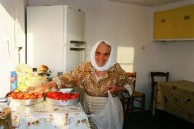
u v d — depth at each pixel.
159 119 4.04
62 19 2.79
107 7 4.05
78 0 3.72
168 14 4.07
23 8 2.79
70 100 1.75
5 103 1.64
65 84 2.08
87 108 1.99
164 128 3.63
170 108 3.68
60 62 2.84
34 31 2.90
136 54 4.48
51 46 2.86
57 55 2.85
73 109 1.66
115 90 1.92
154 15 4.44
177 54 4.32
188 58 4.08
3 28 1.95
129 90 2.04
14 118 1.49
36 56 2.92
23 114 1.51
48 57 2.88
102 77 1.95
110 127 1.89
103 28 4.05
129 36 4.36
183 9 3.75
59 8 2.79
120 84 2.02
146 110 4.57
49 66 2.89
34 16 2.88
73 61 3.06
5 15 2.00
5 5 1.99
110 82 1.96
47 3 3.41
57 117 1.54
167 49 4.56
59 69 2.85
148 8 4.52
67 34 2.82
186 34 3.72
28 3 3.18
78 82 2.07
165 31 4.16
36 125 1.52
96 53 1.95
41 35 2.88
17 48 2.45
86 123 1.59
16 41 2.40
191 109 3.27
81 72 2.04
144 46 4.55
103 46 1.94
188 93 3.30
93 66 1.98
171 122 3.91
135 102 4.47
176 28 3.91
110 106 1.88
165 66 4.62
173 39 3.99
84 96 2.05
